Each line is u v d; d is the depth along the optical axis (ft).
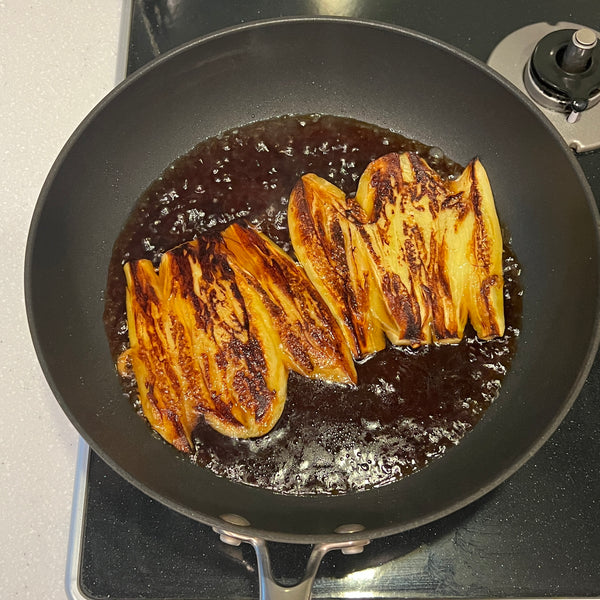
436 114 1.38
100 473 1.17
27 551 1.14
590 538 1.13
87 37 1.50
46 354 1.13
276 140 1.39
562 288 1.23
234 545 1.13
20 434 1.21
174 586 1.11
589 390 1.22
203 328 1.17
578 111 1.32
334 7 1.49
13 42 1.50
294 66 1.37
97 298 1.26
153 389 1.15
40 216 1.19
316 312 1.20
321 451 1.17
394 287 1.21
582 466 1.17
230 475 1.16
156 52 1.46
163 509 1.15
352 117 1.41
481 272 1.23
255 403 1.15
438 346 1.23
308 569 0.96
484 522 1.14
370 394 1.20
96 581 1.11
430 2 1.49
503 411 1.19
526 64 1.42
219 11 1.49
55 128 1.44
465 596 1.09
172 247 1.31
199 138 1.38
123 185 1.33
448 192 1.27
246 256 1.23
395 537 1.13
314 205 1.26
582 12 1.48
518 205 1.31
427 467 1.16
